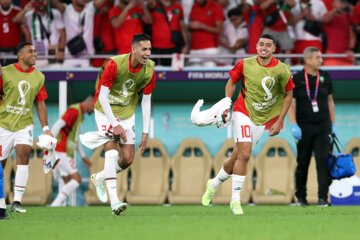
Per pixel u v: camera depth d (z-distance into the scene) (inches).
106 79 894.4
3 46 1690.5
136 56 894.4
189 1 1803.6
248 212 1063.0
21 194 1125.1
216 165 1670.8
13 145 1080.8
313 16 1721.2
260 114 968.9
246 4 1752.0
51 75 1673.2
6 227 738.8
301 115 1296.8
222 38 1780.3
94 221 831.1
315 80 1290.6
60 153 1530.5
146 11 1674.5
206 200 1072.8
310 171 1663.4
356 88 1722.4
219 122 968.3
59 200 1542.8
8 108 1064.8
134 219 863.1
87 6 1691.7
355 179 1497.3
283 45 1689.2
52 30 1696.6
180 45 1715.1
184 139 1701.5
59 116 1690.5
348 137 1754.4
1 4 1683.1
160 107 1771.7
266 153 1676.9
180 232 645.3
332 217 888.9
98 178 1017.5
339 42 1739.7
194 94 1750.7
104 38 1700.3
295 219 841.5
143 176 1685.5
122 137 903.1
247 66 958.4
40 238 603.5
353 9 1760.6
